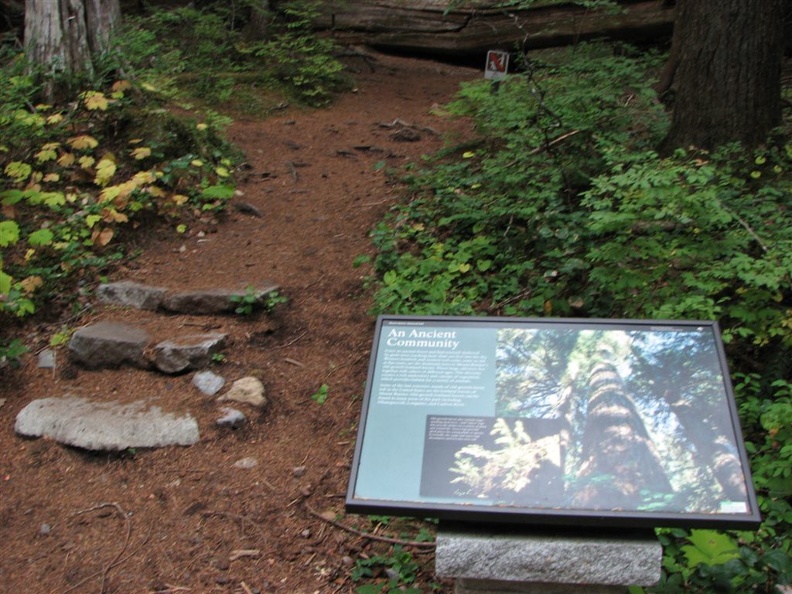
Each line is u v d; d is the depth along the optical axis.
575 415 2.76
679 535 3.41
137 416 4.41
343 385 4.80
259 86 10.91
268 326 5.23
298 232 6.46
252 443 4.37
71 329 5.23
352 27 13.00
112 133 7.02
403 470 2.71
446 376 2.91
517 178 5.89
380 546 3.78
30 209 6.21
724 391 2.75
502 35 11.42
